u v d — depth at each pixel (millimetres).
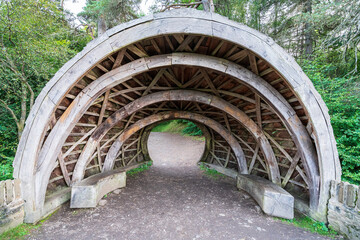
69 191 4449
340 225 3076
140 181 6340
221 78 4785
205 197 4957
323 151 3346
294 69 3213
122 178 5637
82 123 4668
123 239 3014
